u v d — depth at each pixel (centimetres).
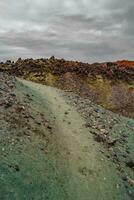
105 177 2430
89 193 2170
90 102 4244
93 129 3247
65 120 3200
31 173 2006
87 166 2488
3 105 2722
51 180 2078
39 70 7712
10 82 3572
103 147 2931
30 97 3394
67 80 7425
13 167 1947
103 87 7456
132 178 2627
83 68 8038
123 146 3180
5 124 2397
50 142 2561
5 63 7925
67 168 2342
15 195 1741
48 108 3353
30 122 2683
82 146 2772
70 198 2033
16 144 2211
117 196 2275
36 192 1881
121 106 6706
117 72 8244
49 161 2275
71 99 4006
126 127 3797
